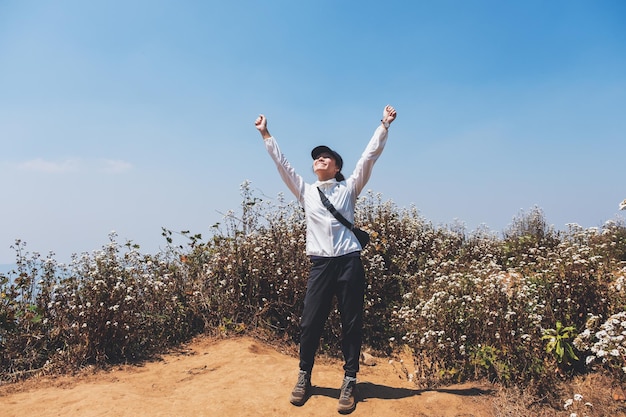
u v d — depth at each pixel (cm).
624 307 467
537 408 374
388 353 616
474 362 439
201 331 595
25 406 383
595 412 361
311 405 367
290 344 596
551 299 493
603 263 590
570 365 419
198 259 665
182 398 395
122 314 512
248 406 369
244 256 641
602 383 395
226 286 627
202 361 500
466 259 847
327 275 356
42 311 510
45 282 542
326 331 614
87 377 465
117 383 444
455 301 506
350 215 366
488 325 464
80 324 505
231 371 458
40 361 492
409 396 388
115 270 555
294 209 769
